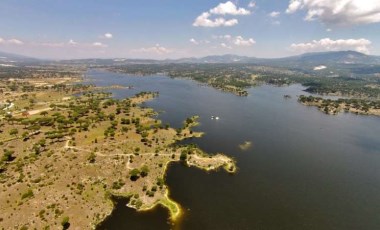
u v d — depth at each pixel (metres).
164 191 180.50
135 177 189.75
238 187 192.12
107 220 153.00
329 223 158.00
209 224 151.62
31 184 169.62
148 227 147.62
